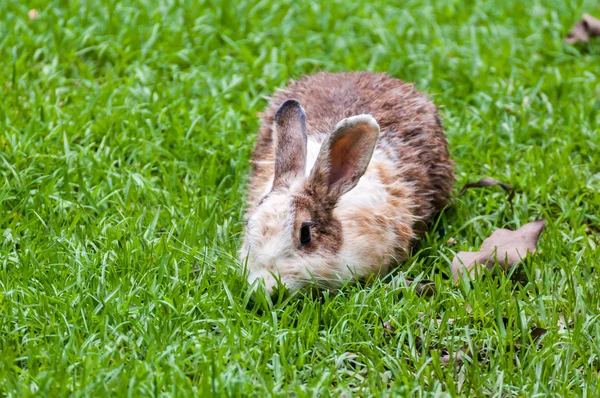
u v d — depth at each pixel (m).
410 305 8.04
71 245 8.66
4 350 7.20
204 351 7.21
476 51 12.99
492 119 11.65
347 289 8.32
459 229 9.54
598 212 9.88
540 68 12.89
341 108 9.88
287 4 14.08
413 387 6.99
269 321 7.74
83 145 10.72
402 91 10.29
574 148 11.21
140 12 13.24
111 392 6.67
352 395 6.92
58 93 11.69
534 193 10.15
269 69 12.35
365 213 8.65
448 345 7.54
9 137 10.42
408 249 9.17
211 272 8.45
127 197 9.77
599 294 8.23
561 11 14.31
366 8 14.14
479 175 10.71
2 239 8.83
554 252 8.90
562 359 7.41
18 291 7.89
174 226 9.07
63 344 7.31
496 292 8.20
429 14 14.09
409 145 9.69
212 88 11.93
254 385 6.86
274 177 8.56
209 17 13.48
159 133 10.91
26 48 12.45
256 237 8.05
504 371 7.27
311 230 8.19
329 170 8.40
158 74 12.23
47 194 9.55
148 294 7.89
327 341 7.56
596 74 12.76
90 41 12.73
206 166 10.41
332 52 13.06
